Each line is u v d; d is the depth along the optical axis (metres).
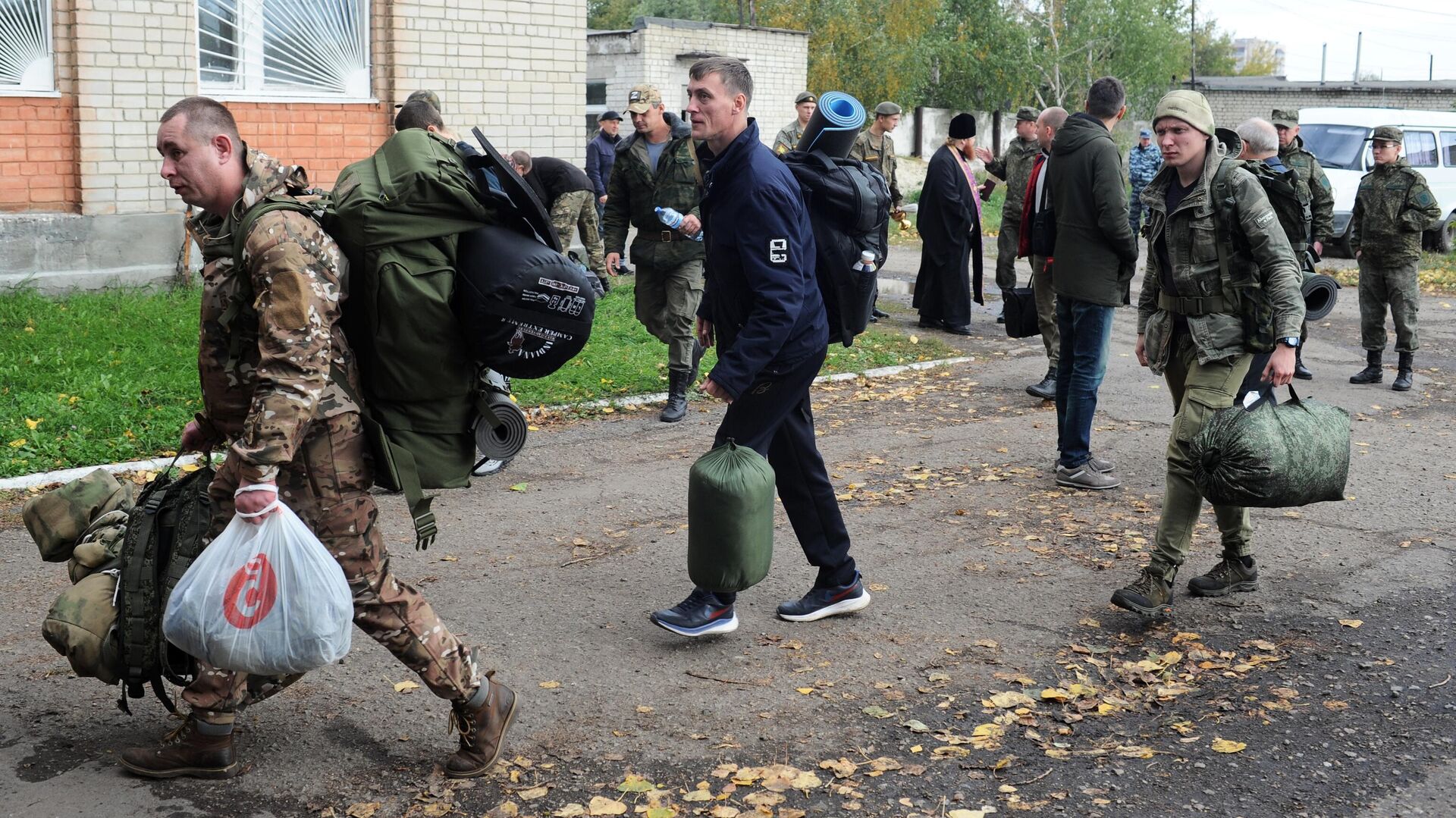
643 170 8.18
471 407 3.42
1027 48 45.00
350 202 3.14
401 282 3.15
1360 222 10.08
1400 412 9.17
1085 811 3.47
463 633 4.70
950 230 11.97
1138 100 50.94
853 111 4.56
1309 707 4.18
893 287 15.58
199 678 3.41
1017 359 11.03
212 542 3.12
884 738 3.92
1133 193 21.03
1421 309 15.50
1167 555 4.92
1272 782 3.65
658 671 4.40
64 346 8.69
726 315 4.51
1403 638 4.81
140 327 9.46
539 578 5.34
